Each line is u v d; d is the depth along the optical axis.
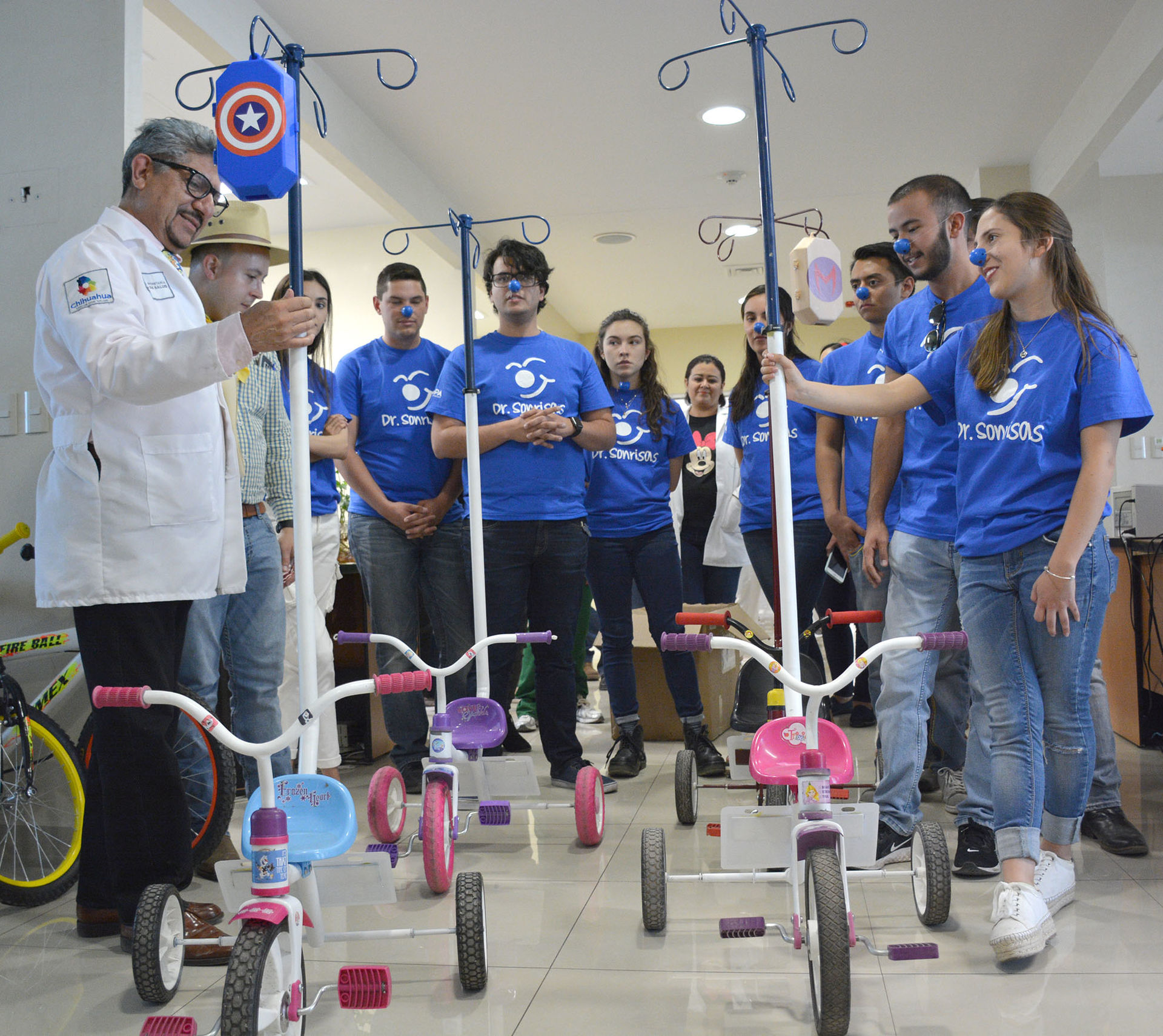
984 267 2.04
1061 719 2.04
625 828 2.93
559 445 3.25
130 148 2.05
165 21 3.39
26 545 2.89
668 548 3.65
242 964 1.34
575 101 4.66
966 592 2.09
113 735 1.97
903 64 4.43
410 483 3.49
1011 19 4.08
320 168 5.50
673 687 3.61
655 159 5.39
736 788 2.84
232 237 2.47
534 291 3.34
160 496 1.97
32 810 2.56
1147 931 2.02
